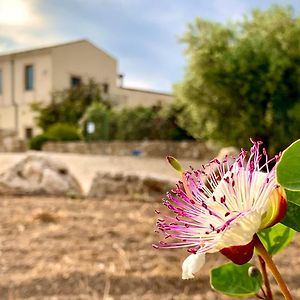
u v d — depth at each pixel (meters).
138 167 13.84
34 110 28.11
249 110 11.33
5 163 9.16
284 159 0.70
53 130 22.34
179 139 19.05
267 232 0.96
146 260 4.18
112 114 21.28
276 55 10.93
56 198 7.43
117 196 7.54
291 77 11.05
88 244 4.68
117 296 3.43
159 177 7.68
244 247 0.77
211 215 0.82
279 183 0.70
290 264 3.94
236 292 1.01
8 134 24.55
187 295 3.44
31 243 4.70
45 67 28.84
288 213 0.81
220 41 11.71
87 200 7.25
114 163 14.66
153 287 3.59
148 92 33.34
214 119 11.93
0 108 31.28
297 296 3.21
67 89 28.30
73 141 22.05
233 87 11.48
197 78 11.87
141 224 5.52
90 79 28.61
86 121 21.78
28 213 6.07
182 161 14.62
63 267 3.99
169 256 4.27
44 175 7.90
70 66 29.42
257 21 11.77
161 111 19.97
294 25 11.52
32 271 3.90
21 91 30.12
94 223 5.55
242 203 0.81
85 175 12.40
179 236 0.84
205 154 15.56
